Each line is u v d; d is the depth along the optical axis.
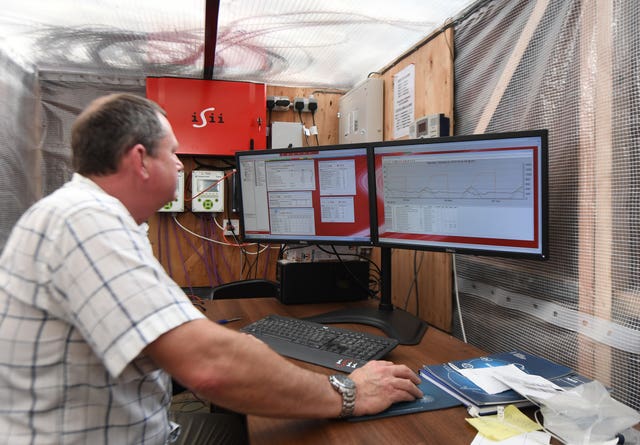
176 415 1.28
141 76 2.45
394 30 1.82
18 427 0.66
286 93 2.62
